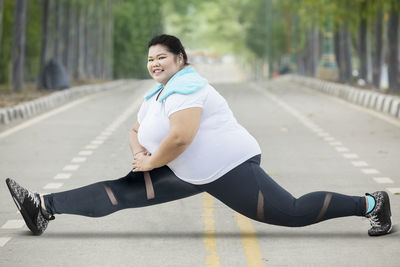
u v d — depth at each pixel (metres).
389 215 7.53
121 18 80.25
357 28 43.72
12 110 23.33
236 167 6.95
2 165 13.48
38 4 53.56
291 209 7.05
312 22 48.69
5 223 8.50
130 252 7.24
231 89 46.75
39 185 11.34
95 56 71.06
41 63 38.75
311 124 21.45
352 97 32.62
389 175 12.05
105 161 13.77
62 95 33.78
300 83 56.31
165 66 6.86
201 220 8.59
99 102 32.97
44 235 7.91
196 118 6.76
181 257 7.05
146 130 6.98
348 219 8.43
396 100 24.78
